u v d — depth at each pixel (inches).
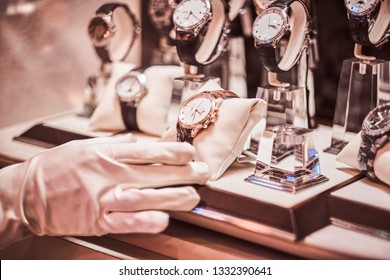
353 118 38.8
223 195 32.8
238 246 31.4
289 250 29.9
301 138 33.6
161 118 42.6
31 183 34.3
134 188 33.2
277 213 30.7
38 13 46.8
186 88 40.4
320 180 34.4
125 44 46.7
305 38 37.7
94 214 32.5
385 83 38.2
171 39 47.6
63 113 49.5
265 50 35.5
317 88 45.5
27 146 43.3
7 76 46.1
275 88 37.2
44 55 48.2
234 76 46.0
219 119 35.5
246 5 44.7
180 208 32.5
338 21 43.3
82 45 51.0
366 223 30.4
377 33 36.9
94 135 43.3
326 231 30.4
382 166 33.1
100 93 47.1
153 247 33.8
